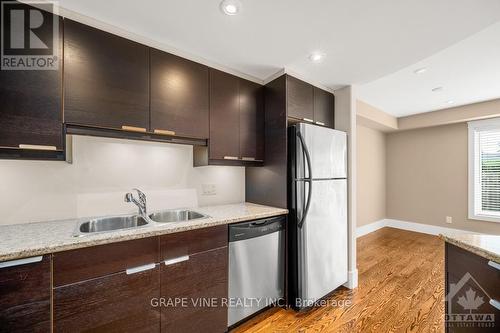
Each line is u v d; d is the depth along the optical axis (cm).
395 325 175
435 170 430
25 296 97
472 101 346
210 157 190
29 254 98
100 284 114
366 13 135
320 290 201
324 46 172
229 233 164
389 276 258
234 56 187
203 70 188
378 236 416
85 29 137
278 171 211
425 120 413
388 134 494
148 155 192
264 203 227
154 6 130
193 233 146
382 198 485
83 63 135
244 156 212
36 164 148
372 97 328
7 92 115
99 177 169
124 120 148
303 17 140
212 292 154
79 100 133
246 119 214
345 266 226
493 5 126
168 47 170
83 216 162
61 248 104
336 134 221
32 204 147
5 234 120
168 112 167
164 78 166
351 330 170
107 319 116
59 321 104
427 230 438
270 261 188
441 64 226
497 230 364
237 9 133
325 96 244
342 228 223
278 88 212
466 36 157
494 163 371
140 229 131
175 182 206
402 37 159
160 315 132
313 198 196
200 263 148
